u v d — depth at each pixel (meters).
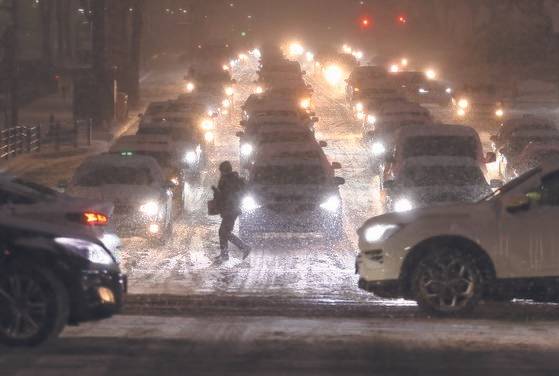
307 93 147.25
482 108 139.25
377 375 23.17
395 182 57.03
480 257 31.55
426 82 165.75
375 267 32.09
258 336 27.97
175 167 66.75
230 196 50.25
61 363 24.19
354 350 26.02
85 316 25.97
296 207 54.84
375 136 88.75
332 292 39.78
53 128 114.06
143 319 31.17
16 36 107.94
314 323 30.48
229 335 28.11
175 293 39.34
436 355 25.45
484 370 23.75
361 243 32.69
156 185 56.50
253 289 40.69
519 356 25.38
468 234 31.44
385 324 30.36
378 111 101.50
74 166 95.19
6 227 25.88
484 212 31.72
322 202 55.22
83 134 126.12
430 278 31.66
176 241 57.84
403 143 64.00
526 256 31.41
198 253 53.31
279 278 44.28
